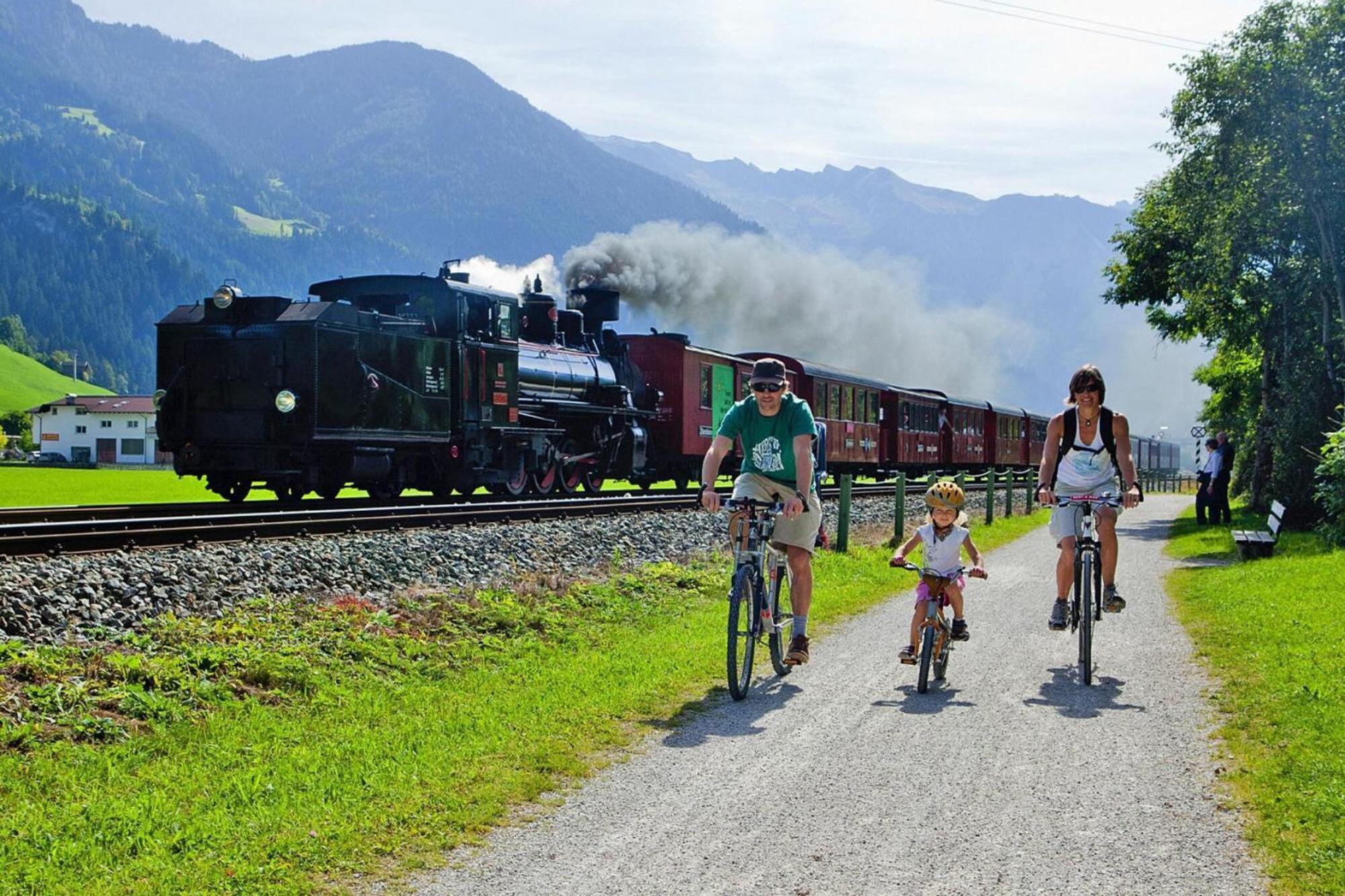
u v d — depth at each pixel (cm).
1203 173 2709
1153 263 3578
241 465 1683
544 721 647
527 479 2292
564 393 2425
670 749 607
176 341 1722
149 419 12581
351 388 1711
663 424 2884
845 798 524
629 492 2806
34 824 462
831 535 1830
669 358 2888
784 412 760
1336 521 1797
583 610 1074
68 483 4578
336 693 725
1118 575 1455
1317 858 435
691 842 467
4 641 745
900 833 476
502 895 414
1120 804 513
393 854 452
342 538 1250
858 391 3650
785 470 764
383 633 890
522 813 503
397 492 1928
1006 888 419
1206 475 2538
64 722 609
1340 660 767
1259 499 2977
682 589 1258
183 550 1075
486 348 2067
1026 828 482
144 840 450
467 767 557
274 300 1678
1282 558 1520
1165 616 1080
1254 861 443
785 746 612
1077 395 805
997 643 935
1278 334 3005
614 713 676
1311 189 2431
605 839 471
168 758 575
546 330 2456
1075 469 808
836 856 452
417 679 781
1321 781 519
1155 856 450
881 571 1383
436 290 1992
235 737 609
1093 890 417
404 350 1844
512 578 1260
